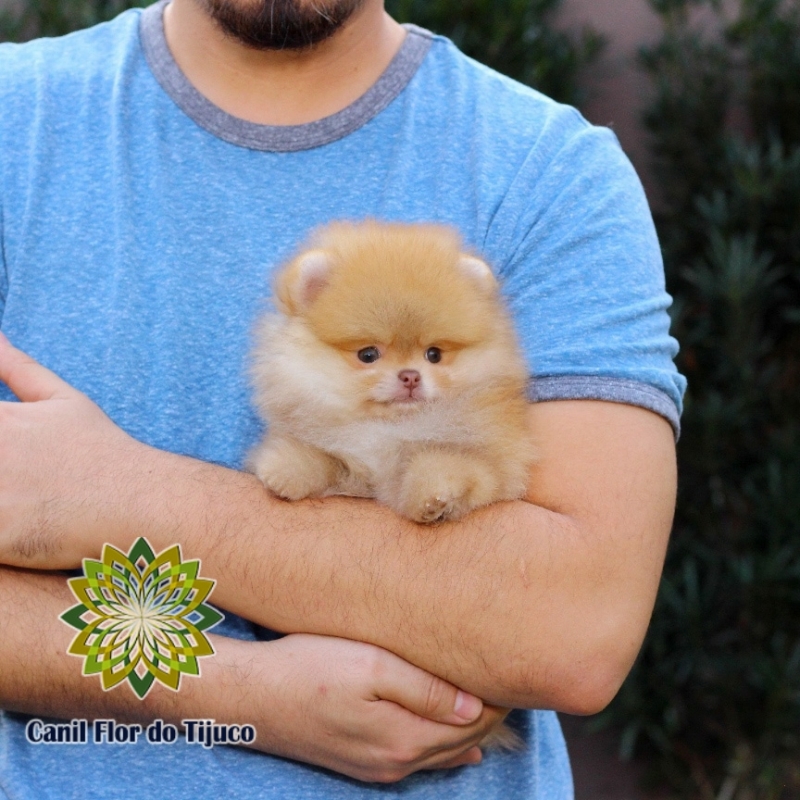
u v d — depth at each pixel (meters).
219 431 1.21
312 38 1.24
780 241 2.21
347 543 1.13
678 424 1.21
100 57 1.29
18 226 1.22
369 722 1.12
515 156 1.25
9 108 1.25
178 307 1.21
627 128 2.41
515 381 1.20
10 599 1.14
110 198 1.23
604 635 1.12
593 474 1.15
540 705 1.13
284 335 1.22
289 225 1.24
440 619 1.12
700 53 2.30
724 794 2.20
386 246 1.21
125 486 1.14
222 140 1.25
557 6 2.37
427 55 1.30
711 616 2.20
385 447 1.19
